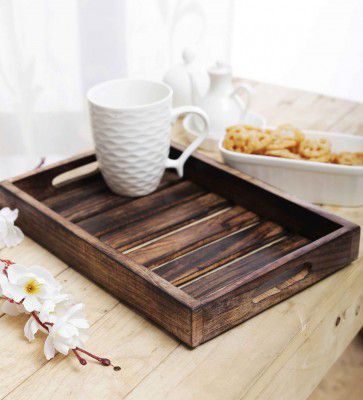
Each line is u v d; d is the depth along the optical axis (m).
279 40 1.88
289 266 0.77
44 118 1.46
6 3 1.29
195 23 1.58
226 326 0.74
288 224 0.93
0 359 0.72
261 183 0.96
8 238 0.91
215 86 1.20
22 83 1.39
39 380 0.69
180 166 1.05
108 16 1.42
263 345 0.73
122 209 0.99
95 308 0.79
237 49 1.95
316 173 0.98
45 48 1.39
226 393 0.67
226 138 1.05
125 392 0.67
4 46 1.33
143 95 1.05
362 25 1.72
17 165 1.47
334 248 0.83
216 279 0.81
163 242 0.89
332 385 1.54
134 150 0.96
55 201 1.01
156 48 1.55
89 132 1.55
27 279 0.75
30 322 0.74
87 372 0.70
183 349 0.72
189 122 1.26
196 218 0.96
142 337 0.75
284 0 1.81
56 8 1.36
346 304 0.89
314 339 0.81
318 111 1.37
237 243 0.89
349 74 1.81
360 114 1.36
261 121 1.22
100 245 0.80
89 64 1.46
